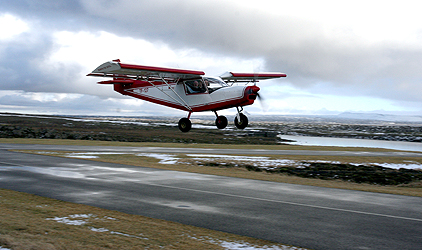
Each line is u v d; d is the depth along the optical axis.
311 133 139.50
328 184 14.37
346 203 9.53
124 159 21.72
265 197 10.07
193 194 10.20
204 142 74.44
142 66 17.14
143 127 138.50
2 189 10.10
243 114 18.67
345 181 20.81
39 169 14.96
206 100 18.48
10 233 5.70
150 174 14.67
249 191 11.12
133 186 11.34
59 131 82.75
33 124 128.12
